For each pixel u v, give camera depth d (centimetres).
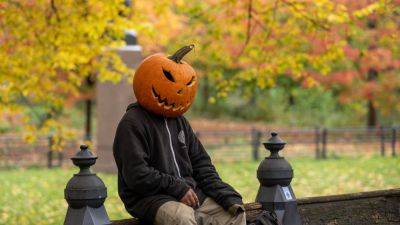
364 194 1092
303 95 6291
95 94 3912
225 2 1869
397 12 1989
